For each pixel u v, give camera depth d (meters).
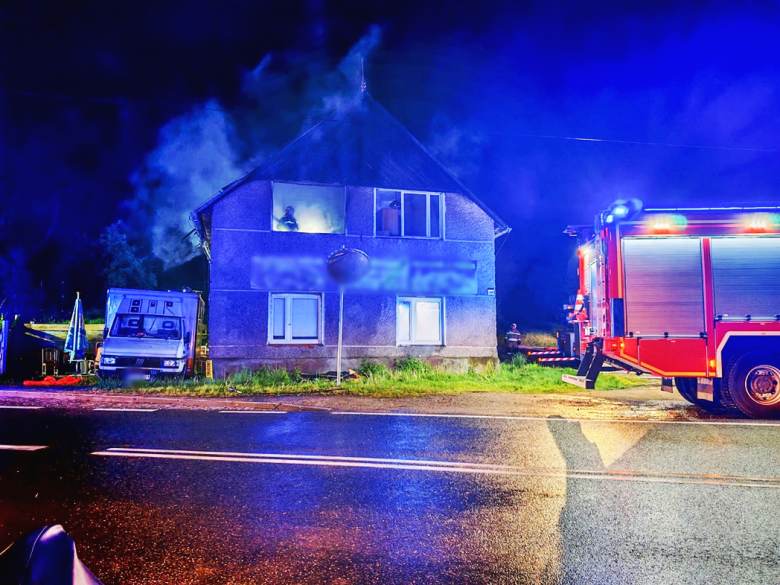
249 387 11.80
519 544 3.67
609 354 8.95
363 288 16.00
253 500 4.48
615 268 8.98
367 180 16.36
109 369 12.77
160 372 12.91
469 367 16.53
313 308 15.76
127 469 5.31
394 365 15.94
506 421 7.93
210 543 3.65
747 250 8.95
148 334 13.84
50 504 4.35
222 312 15.00
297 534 3.81
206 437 6.78
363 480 5.02
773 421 8.05
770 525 4.00
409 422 7.85
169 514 4.16
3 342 15.42
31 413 8.39
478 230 17.06
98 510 4.23
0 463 5.49
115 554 3.47
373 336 15.95
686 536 3.80
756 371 8.38
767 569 3.32
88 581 1.52
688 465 5.55
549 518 4.12
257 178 15.55
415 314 16.45
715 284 8.89
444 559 3.45
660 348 8.82
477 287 16.86
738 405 8.41
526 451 6.12
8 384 13.44
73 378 13.33
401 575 3.23
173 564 3.34
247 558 3.44
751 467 5.48
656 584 3.14
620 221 9.03
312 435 6.94
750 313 8.82
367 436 6.89
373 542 3.69
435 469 5.38
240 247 15.27
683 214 9.02
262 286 15.30
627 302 8.92
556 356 17.11
